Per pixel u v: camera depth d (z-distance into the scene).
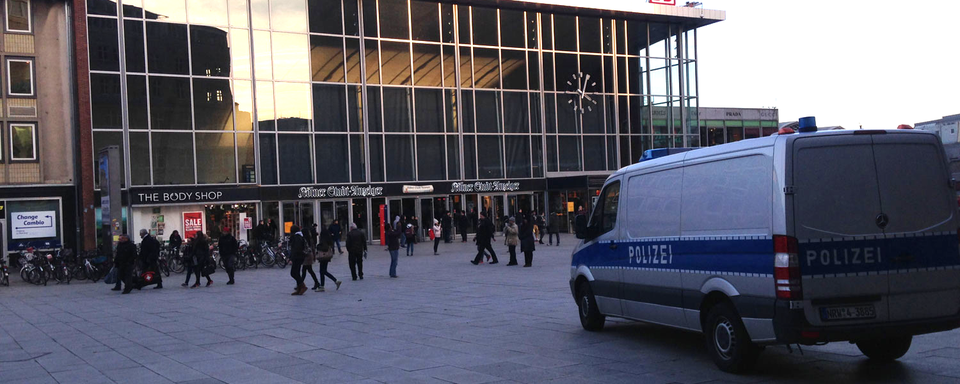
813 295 7.04
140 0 35.69
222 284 22.48
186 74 36.62
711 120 63.34
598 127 47.44
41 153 33.34
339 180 40.34
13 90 33.03
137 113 35.38
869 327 7.13
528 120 45.56
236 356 9.91
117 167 25.75
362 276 22.25
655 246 9.23
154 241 21.61
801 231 7.09
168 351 10.54
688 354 9.08
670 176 9.04
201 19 37.12
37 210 33.19
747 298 7.53
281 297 17.88
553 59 46.41
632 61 48.56
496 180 44.38
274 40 38.94
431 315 13.52
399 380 8.06
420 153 42.56
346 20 40.84
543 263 25.45
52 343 11.72
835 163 7.24
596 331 11.05
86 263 25.73
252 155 38.03
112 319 14.74
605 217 10.55
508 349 9.77
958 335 9.70
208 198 36.53
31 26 33.50
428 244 40.44
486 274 21.97
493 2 43.78
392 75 41.94
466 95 43.97
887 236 7.25
